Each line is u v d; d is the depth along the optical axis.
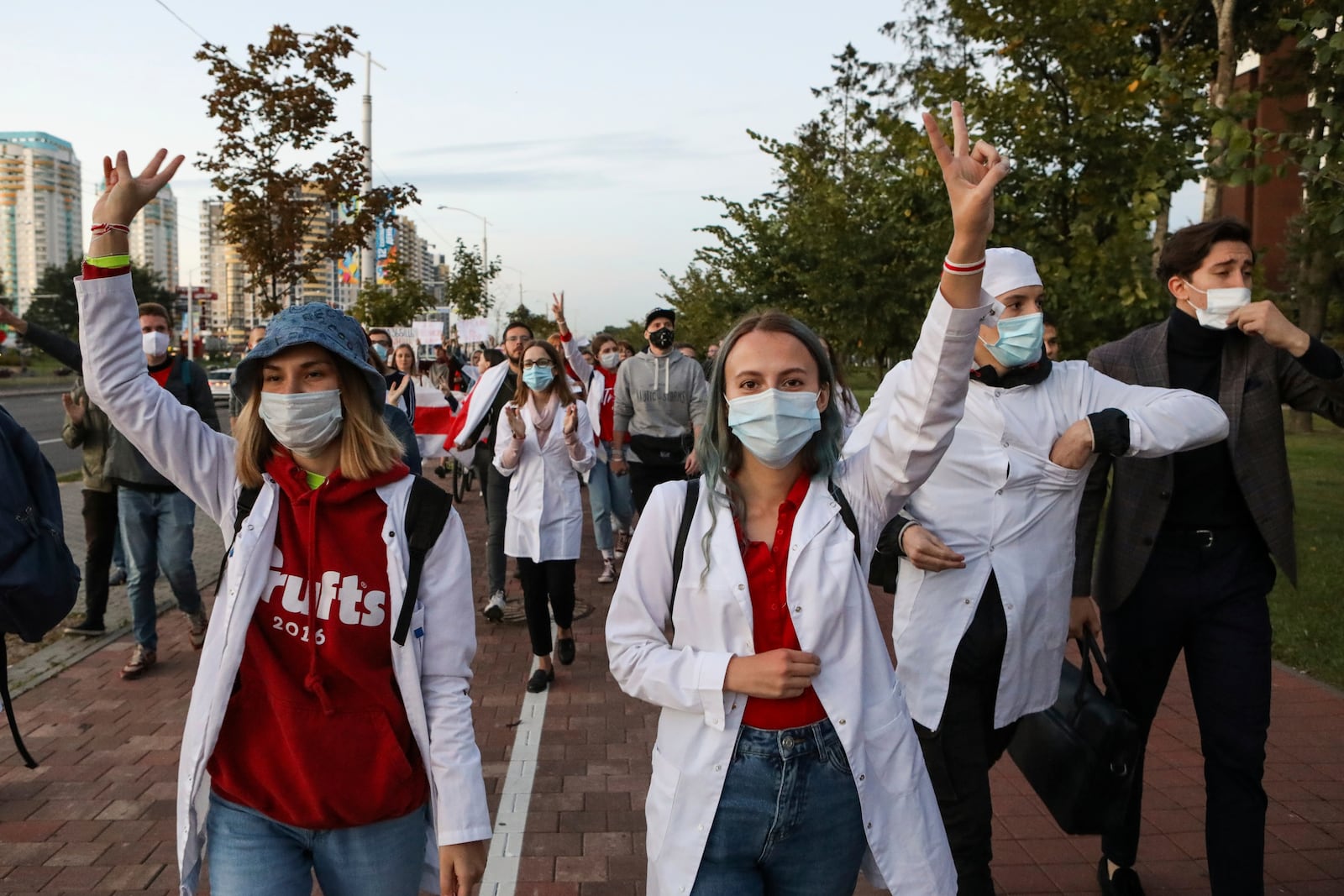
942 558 2.79
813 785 2.05
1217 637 3.07
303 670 2.15
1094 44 8.02
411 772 2.18
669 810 2.08
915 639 2.95
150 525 5.95
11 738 4.98
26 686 5.72
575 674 6.04
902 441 2.11
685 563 2.12
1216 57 8.08
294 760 2.11
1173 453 2.90
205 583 8.38
